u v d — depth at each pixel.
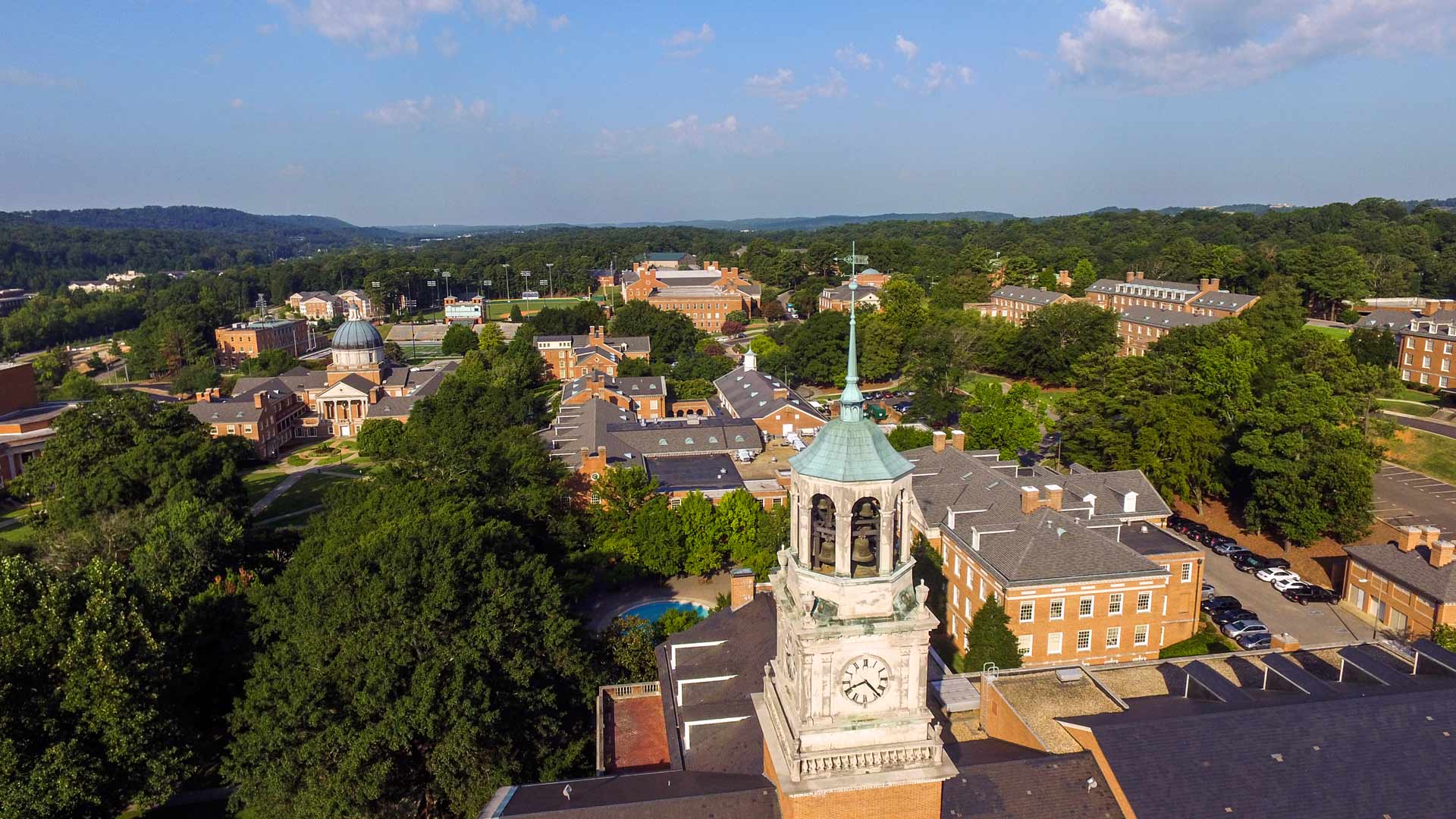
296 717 46.31
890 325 185.62
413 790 48.81
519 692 51.53
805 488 28.47
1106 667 48.59
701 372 177.88
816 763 29.28
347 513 75.94
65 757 43.53
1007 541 69.19
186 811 54.53
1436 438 115.12
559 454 105.94
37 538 86.44
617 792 34.91
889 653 29.22
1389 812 30.17
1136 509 79.75
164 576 69.38
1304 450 89.38
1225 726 33.59
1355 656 42.47
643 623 67.38
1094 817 31.80
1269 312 164.75
